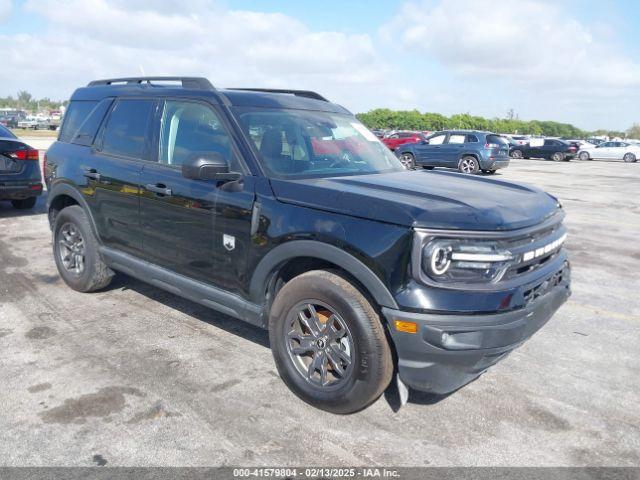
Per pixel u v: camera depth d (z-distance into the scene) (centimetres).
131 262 450
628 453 302
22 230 795
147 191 419
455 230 283
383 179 370
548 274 326
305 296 326
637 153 3591
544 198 368
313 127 416
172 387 356
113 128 475
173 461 283
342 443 302
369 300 305
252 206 348
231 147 372
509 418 333
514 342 297
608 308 536
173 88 432
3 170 826
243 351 410
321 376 330
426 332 283
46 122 6066
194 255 392
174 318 470
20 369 374
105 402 336
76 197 496
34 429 307
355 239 298
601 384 379
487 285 288
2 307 488
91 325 452
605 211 1169
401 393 307
